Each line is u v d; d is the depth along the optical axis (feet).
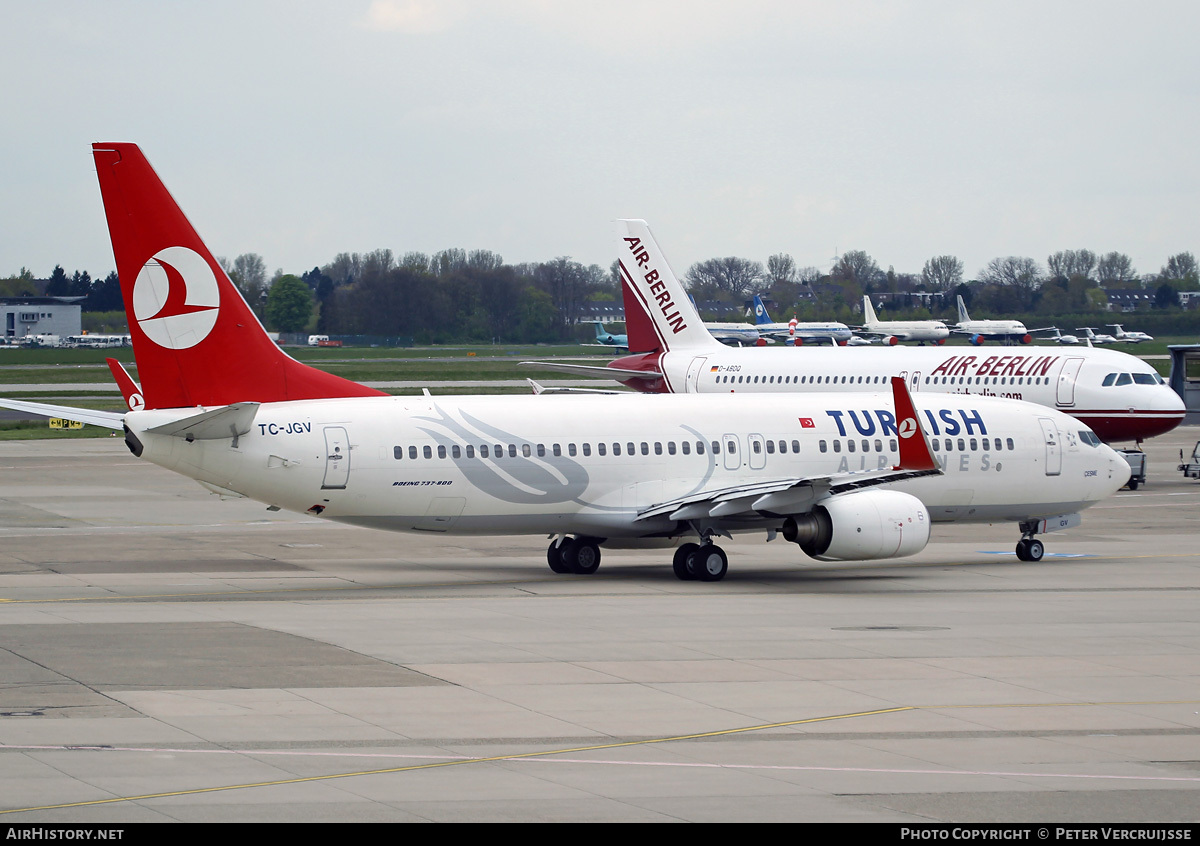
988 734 233.96
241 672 276.41
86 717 236.43
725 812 186.70
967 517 486.79
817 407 477.77
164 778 199.31
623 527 442.50
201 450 400.06
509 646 309.83
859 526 426.10
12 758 208.95
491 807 187.42
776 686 270.26
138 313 399.24
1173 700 261.65
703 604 379.96
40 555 477.36
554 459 432.66
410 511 420.77
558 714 244.22
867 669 288.71
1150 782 204.85
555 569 451.12
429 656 296.51
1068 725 241.14
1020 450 487.61
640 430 447.42
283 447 404.98
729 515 436.76
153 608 359.46
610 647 310.24
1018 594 406.00
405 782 199.31
